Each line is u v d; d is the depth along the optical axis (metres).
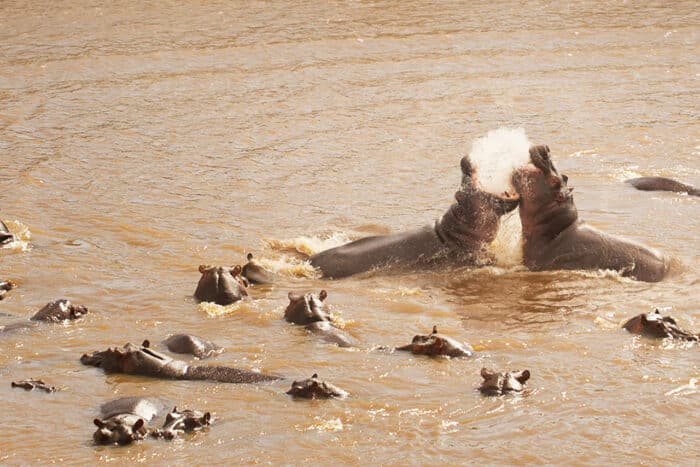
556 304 24.30
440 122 39.78
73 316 23.48
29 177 33.31
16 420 18.94
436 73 46.09
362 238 27.28
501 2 58.41
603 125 39.50
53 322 23.14
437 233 26.64
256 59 47.38
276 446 18.03
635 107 41.84
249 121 39.69
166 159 35.62
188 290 25.31
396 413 19.17
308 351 21.78
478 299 24.67
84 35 50.12
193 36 50.47
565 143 37.50
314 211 31.00
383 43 50.25
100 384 20.34
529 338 22.42
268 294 25.11
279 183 33.41
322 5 56.84
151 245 28.27
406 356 21.50
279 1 57.47
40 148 36.34
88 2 56.00
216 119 39.88
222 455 17.75
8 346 21.92
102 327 23.06
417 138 37.91
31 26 51.50
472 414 19.12
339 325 23.17
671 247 27.83
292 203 31.62
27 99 41.72
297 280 26.06
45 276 25.95
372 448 18.00
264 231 29.38
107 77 44.66
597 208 30.94
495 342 22.22
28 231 28.92
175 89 43.34
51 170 34.16
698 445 18.16
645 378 20.50
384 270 26.34
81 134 37.97
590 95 43.44
